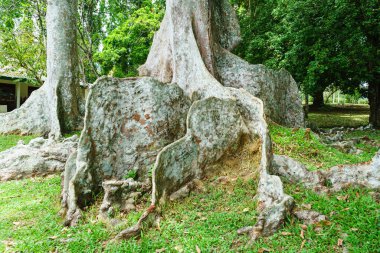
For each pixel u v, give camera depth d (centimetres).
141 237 475
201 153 638
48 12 1228
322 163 726
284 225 464
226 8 1062
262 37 1680
